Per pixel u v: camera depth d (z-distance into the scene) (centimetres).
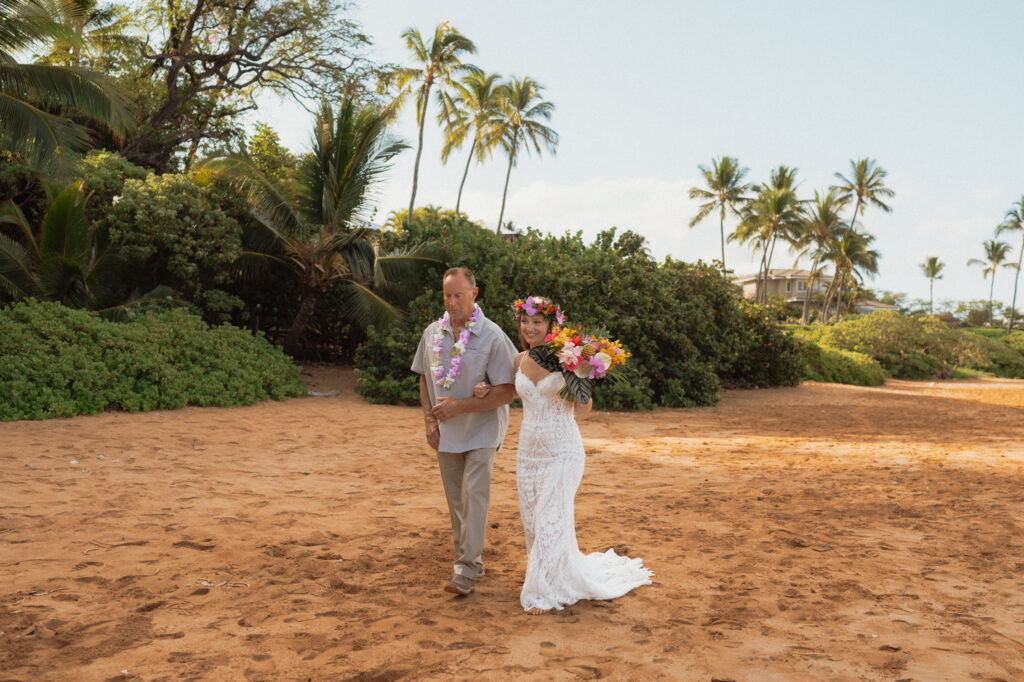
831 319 5931
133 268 1472
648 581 407
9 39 1249
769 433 1158
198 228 1434
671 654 305
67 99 1280
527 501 381
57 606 344
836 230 5662
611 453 912
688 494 663
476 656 298
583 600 376
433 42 3447
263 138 2072
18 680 266
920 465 835
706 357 1861
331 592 378
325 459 798
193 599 361
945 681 280
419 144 3491
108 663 284
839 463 849
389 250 1761
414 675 278
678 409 1570
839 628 339
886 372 3575
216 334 1352
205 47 2494
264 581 390
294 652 299
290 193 1595
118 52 2123
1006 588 401
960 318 9631
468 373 381
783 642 321
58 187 1315
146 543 451
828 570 432
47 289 1230
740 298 2291
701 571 430
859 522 557
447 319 396
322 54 2594
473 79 3838
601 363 369
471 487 380
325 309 1827
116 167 1539
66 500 550
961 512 592
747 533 520
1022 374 4494
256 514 539
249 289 1742
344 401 1364
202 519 516
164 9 2292
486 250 1617
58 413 928
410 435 997
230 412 1109
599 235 1914
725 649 311
